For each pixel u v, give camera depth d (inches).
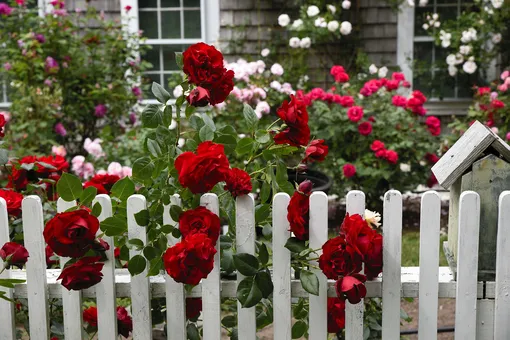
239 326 86.4
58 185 80.0
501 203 80.4
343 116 211.0
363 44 275.1
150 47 255.3
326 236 82.4
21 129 221.3
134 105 255.0
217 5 273.3
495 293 82.7
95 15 253.1
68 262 81.7
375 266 79.6
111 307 86.1
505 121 241.1
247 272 81.0
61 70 242.8
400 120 214.1
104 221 80.4
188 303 88.5
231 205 85.4
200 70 81.9
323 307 85.0
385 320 84.2
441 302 155.6
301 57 272.1
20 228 93.5
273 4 273.0
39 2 267.7
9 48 240.4
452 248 90.1
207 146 78.4
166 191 82.6
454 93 277.7
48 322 87.5
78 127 249.3
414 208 234.7
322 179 192.2
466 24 264.1
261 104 215.9
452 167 82.2
